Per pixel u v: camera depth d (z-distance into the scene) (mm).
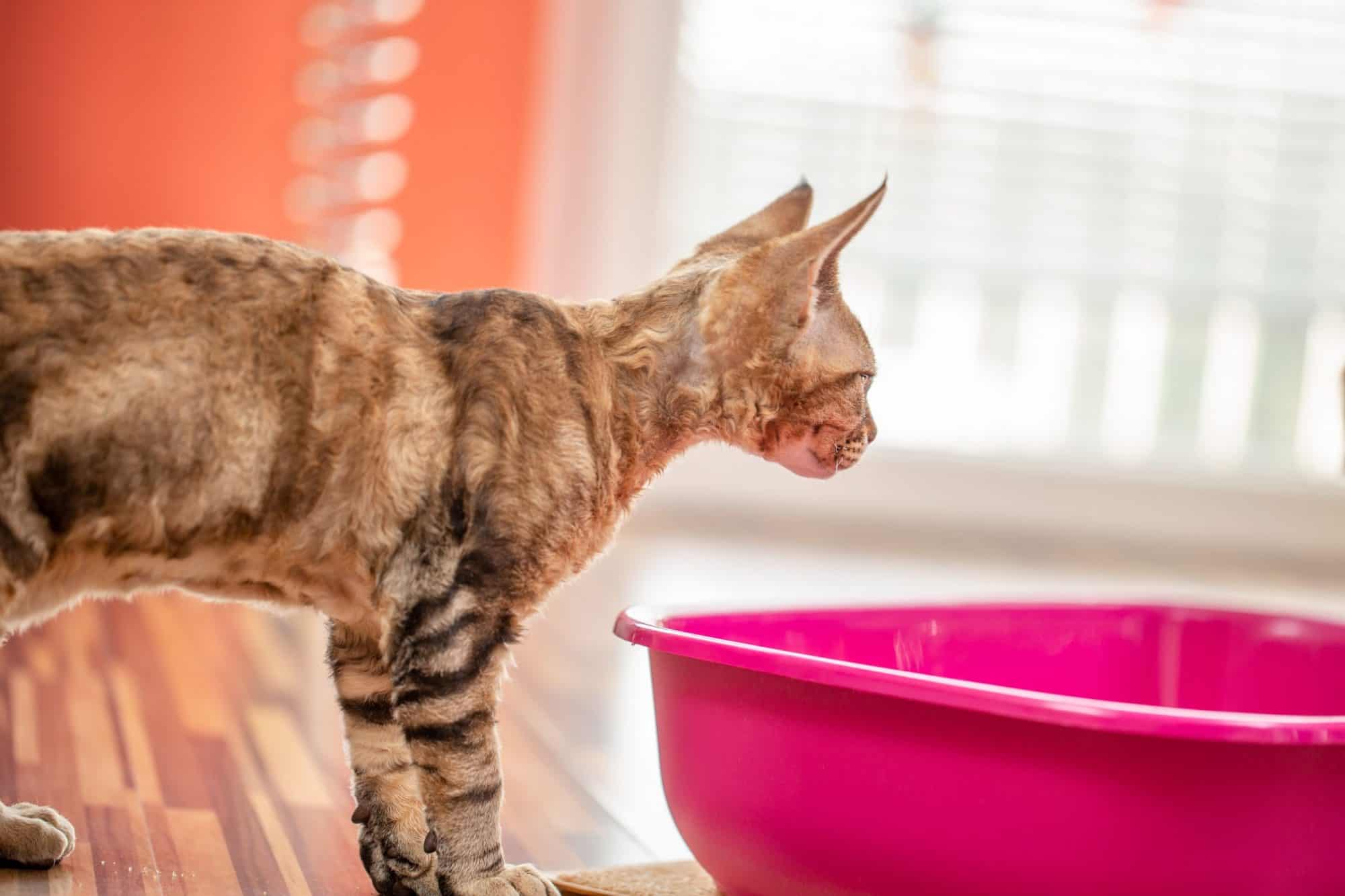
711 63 5863
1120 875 1608
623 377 1944
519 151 5672
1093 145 5934
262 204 5449
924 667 2432
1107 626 2574
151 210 5371
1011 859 1643
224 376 1664
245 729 2654
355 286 1788
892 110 5914
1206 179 5957
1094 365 6012
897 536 5754
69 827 1922
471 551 1746
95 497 1613
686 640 1877
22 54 5258
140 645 3303
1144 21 5875
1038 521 5996
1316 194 5984
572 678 3328
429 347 1793
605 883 1991
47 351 1581
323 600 1832
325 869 1972
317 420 1712
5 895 1750
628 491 1958
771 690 1803
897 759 1695
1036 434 6027
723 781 1865
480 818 1780
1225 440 6059
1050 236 5953
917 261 5938
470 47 5598
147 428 1621
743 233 2215
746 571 4758
